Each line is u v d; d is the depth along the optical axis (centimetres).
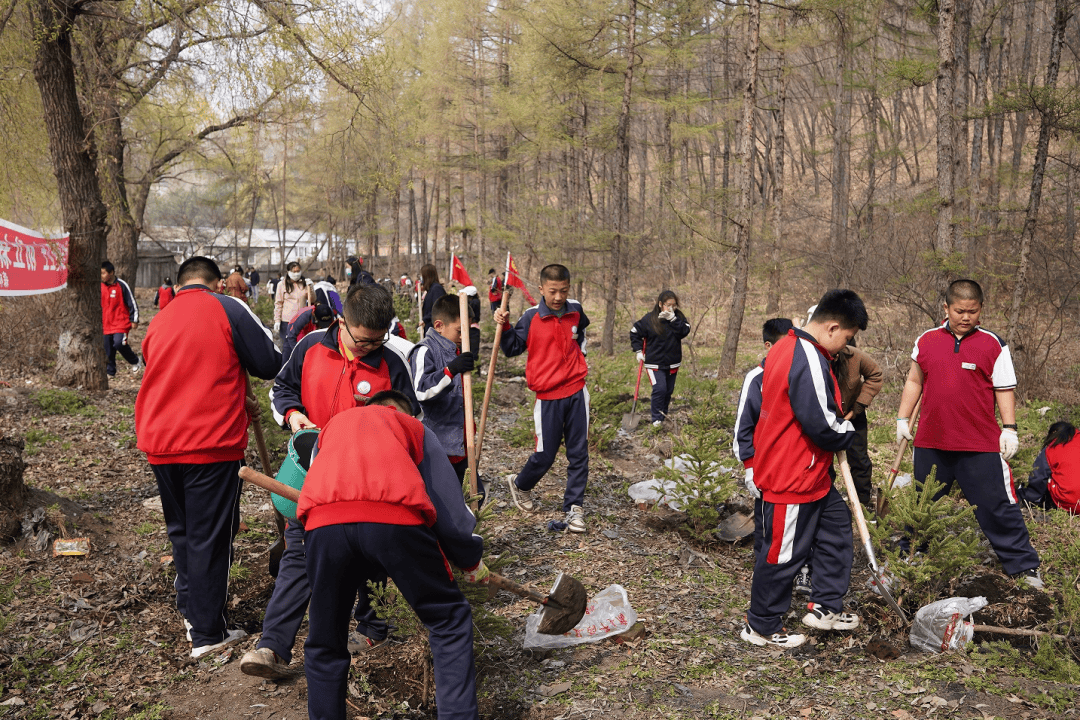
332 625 266
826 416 341
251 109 965
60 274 700
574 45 1608
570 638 360
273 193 3509
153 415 349
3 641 357
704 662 346
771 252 1859
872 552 370
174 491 360
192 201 3734
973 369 436
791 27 1831
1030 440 814
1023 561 436
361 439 262
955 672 328
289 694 317
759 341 1695
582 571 456
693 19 1716
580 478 527
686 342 1597
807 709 303
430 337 449
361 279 935
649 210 2080
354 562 257
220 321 354
